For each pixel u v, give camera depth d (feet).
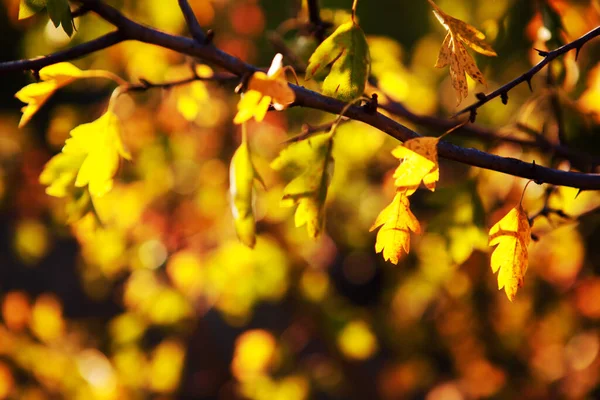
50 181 3.40
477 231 3.70
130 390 5.46
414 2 8.77
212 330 8.14
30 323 5.43
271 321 8.48
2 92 12.71
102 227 3.46
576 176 3.22
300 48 3.92
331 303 5.64
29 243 6.52
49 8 3.28
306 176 3.23
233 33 5.56
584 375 5.43
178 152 5.54
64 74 3.38
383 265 6.16
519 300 5.44
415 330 6.20
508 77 5.06
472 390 6.05
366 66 3.26
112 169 3.42
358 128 5.17
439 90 5.64
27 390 5.36
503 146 4.09
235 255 5.15
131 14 4.66
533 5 3.89
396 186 3.19
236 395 6.16
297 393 5.57
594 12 3.95
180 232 5.72
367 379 6.49
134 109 5.39
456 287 5.04
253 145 5.47
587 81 3.88
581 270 4.97
